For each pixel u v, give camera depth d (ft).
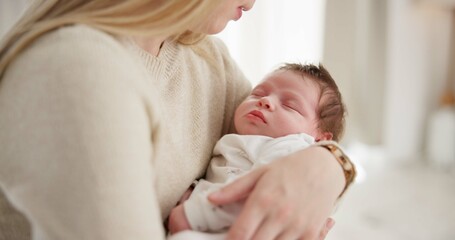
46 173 1.22
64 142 1.22
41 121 1.24
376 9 8.09
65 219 1.21
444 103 9.02
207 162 2.36
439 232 6.06
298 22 7.00
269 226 1.52
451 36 9.25
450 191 7.54
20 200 1.26
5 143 1.31
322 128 2.83
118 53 1.44
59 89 1.25
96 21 1.52
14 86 1.34
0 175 1.32
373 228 6.17
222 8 1.99
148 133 1.42
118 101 1.30
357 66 8.23
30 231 1.65
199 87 2.28
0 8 5.31
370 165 8.71
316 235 1.66
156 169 1.76
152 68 1.92
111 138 1.26
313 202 1.63
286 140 2.31
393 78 8.70
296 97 2.71
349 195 7.31
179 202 2.07
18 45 1.40
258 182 1.63
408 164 8.93
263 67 6.67
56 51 1.31
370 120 8.76
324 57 7.56
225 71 2.68
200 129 2.26
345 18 7.64
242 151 2.32
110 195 1.23
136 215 1.28
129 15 1.59
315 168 1.71
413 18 8.59
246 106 2.61
